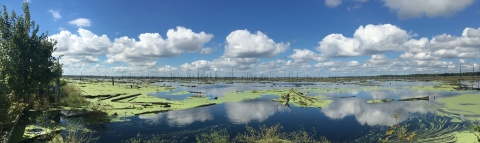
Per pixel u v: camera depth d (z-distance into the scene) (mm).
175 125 18812
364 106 29000
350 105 29906
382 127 18047
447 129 16938
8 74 16328
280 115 23375
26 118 17500
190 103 31172
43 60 18469
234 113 24328
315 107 28344
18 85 16625
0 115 12227
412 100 33656
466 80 99625
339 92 49094
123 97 34562
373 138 15359
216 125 19000
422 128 17328
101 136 15609
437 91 49562
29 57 17547
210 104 30469
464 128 17156
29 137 13406
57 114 19906
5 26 16609
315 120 21016
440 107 26844
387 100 33281
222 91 53125
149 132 16750
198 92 48406
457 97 36438
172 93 46812
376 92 48875
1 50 16469
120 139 15117
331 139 15414
